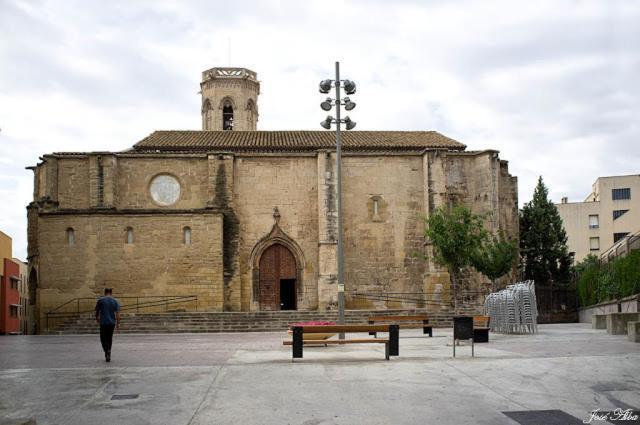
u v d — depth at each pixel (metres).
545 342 24.08
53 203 48.78
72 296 45.28
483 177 51.88
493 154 51.81
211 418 11.92
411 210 51.28
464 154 52.34
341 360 18.72
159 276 45.72
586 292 49.53
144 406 12.84
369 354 20.86
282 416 12.01
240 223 50.22
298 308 49.81
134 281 45.56
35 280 49.75
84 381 15.45
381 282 50.31
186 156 49.94
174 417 12.03
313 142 54.25
